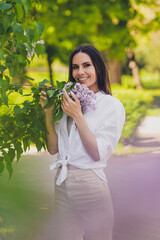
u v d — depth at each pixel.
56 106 2.70
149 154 7.77
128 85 19.45
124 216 4.36
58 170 2.65
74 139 2.59
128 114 10.12
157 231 3.93
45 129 2.76
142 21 18.86
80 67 2.77
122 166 6.79
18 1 2.18
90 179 2.54
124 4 16.77
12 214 3.92
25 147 2.78
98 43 17.78
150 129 11.04
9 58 2.44
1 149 2.64
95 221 2.57
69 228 2.62
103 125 2.58
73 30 16.36
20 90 2.70
